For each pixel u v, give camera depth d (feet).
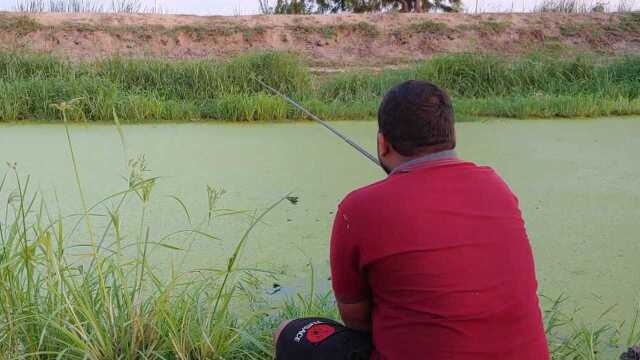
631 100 27.71
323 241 11.09
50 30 37.42
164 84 27.17
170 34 38.75
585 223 12.18
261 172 15.70
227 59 35.42
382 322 5.06
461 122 23.67
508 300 4.77
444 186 4.96
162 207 12.84
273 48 39.19
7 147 18.11
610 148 18.88
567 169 16.29
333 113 24.62
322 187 14.40
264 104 24.13
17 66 27.94
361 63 38.17
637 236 11.50
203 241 11.03
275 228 11.71
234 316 8.17
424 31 40.70
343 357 5.57
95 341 6.75
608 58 37.60
